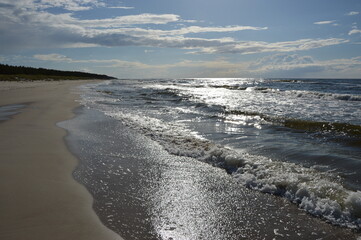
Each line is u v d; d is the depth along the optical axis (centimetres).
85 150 638
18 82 4612
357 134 762
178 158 596
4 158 543
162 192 414
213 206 371
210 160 581
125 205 366
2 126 865
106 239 282
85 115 1191
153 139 768
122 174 490
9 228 294
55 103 1576
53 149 625
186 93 2614
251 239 295
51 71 9550
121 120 1078
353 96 1888
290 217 343
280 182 432
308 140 743
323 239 296
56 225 305
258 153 623
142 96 2319
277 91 2733
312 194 384
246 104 1652
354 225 320
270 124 976
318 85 4162
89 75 13762
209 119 1121
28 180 435
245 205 375
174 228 312
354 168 503
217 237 297
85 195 391
